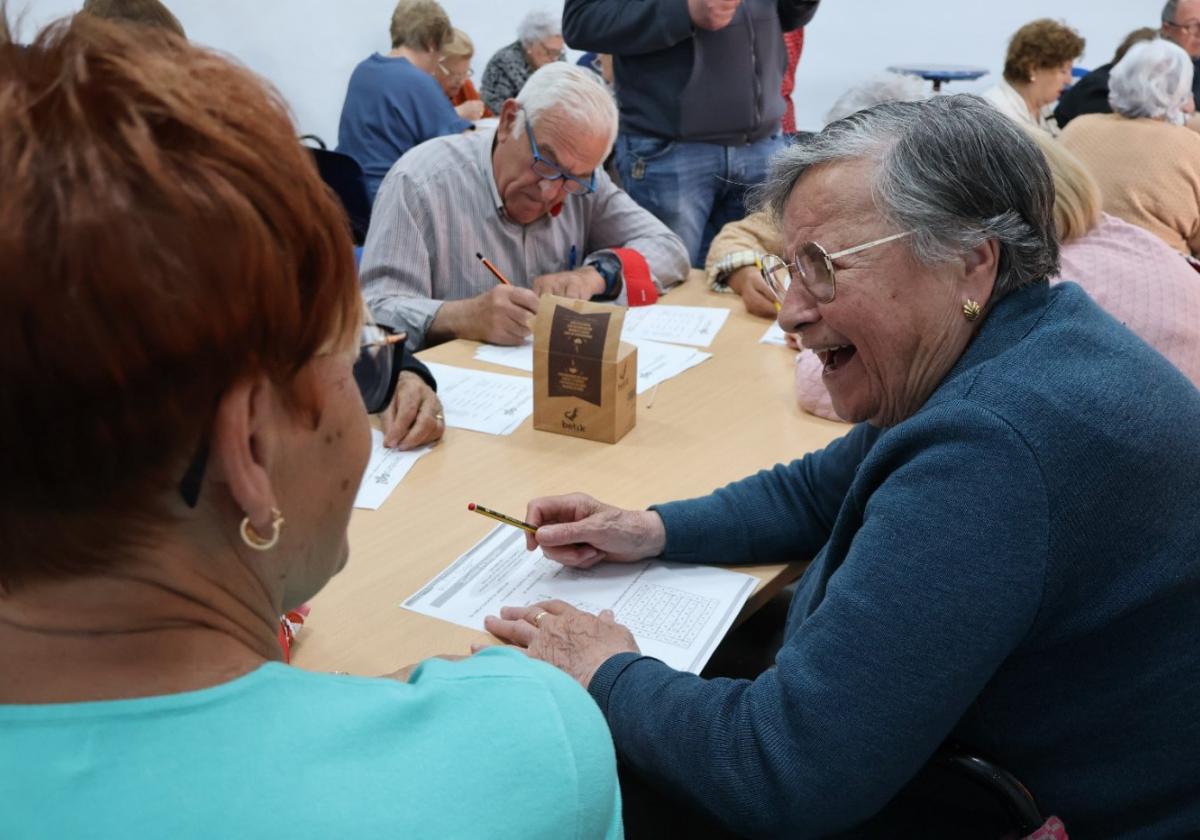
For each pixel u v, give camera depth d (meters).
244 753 0.44
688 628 1.14
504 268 2.32
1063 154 1.59
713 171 3.21
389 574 1.24
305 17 4.75
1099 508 0.85
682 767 0.93
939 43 6.62
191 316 0.39
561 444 1.61
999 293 0.98
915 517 0.86
